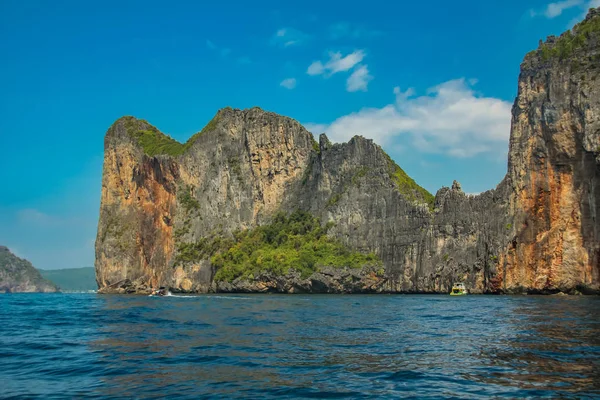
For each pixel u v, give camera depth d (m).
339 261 165.88
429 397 25.30
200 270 196.88
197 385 27.97
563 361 33.38
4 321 66.25
